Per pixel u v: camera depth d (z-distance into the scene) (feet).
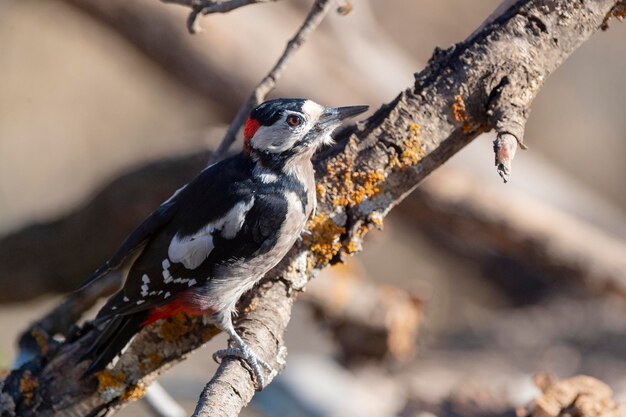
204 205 24.35
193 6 24.98
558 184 49.70
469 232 44.45
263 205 23.97
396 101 23.79
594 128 69.92
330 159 24.09
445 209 43.57
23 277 40.32
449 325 59.21
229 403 20.98
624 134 69.77
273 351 22.88
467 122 23.34
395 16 68.80
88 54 62.03
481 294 59.93
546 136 69.67
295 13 50.78
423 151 23.50
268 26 49.37
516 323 47.65
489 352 44.27
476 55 23.26
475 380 39.68
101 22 48.57
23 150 60.80
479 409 33.58
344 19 50.19
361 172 23.82
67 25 58.75
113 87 62.80
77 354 24.22
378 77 50.06
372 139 23.82
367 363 38.93
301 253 24.08
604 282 43.68
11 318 50.08
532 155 55.67
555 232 43.65
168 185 37.70
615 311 47.73
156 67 49.47
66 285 40.63
